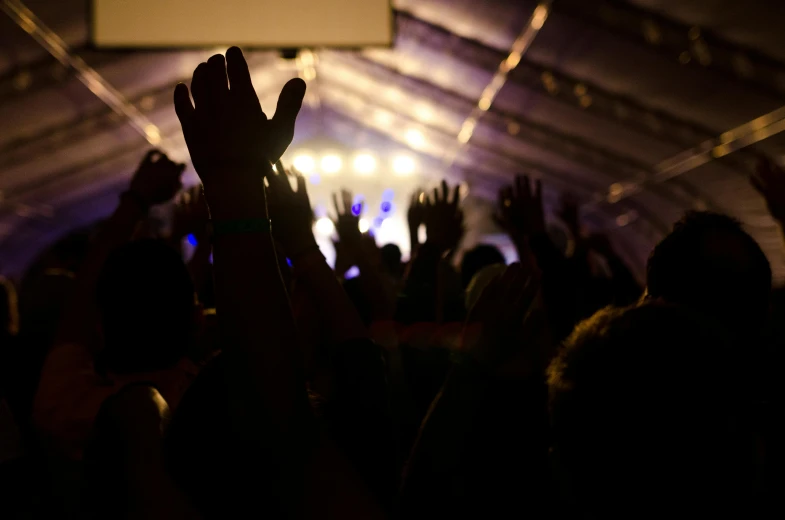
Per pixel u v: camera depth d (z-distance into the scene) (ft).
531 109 34.86
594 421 2.00
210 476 2.59
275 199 3.64
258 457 2.39
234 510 2.52
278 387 2.33
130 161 45.80
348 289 5.94
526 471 3.11
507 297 3.03
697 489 1.87
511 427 3.09
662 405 1.91
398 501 3.06
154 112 39.40
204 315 6.04
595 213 47.21
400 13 29.22
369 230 6.29
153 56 32.19
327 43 15.24
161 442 3.08
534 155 42.09
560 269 5.85
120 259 4.30
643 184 38.19
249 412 2.34
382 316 5.14
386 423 3.33
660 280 3.47
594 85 28.81
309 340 4.29
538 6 23.93
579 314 5.67
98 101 35.50
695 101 25.89
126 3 13.88
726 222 3.50
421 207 6.92
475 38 29.19
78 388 4.46
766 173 5.61
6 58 28.27
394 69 37.06
